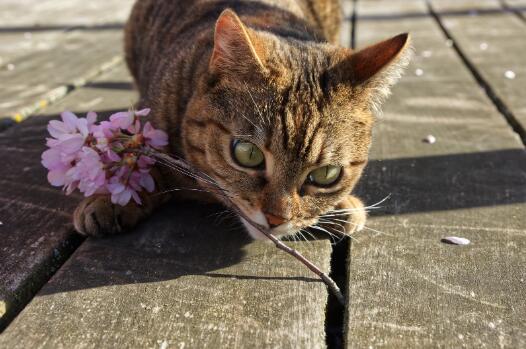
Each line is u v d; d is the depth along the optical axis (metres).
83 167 0.39
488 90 0.69
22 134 0.54
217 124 0.41
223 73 0.41
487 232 0.42
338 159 0.41
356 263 0.39
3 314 0.35
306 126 0.40
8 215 0.42
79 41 0.90
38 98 0.63
